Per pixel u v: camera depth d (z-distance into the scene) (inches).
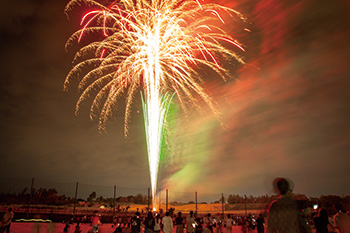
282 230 126.5
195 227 390.3
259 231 386.0
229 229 526.9
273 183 138.3
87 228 855.1
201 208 1632.6
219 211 1514.5
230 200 1712.6
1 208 929.5
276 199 134.2
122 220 1035.9
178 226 452.8
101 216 1104.2
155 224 427.5
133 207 1529.3
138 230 457.1
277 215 128.9
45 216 941.2
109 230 820.0
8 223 447.2
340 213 247.6
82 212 1173.1
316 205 276.2
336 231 248.5
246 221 577.3
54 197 1364.4
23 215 912.3
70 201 1547.7
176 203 1760.6
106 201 1809.8
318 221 225.6
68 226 626.2
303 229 127.2
